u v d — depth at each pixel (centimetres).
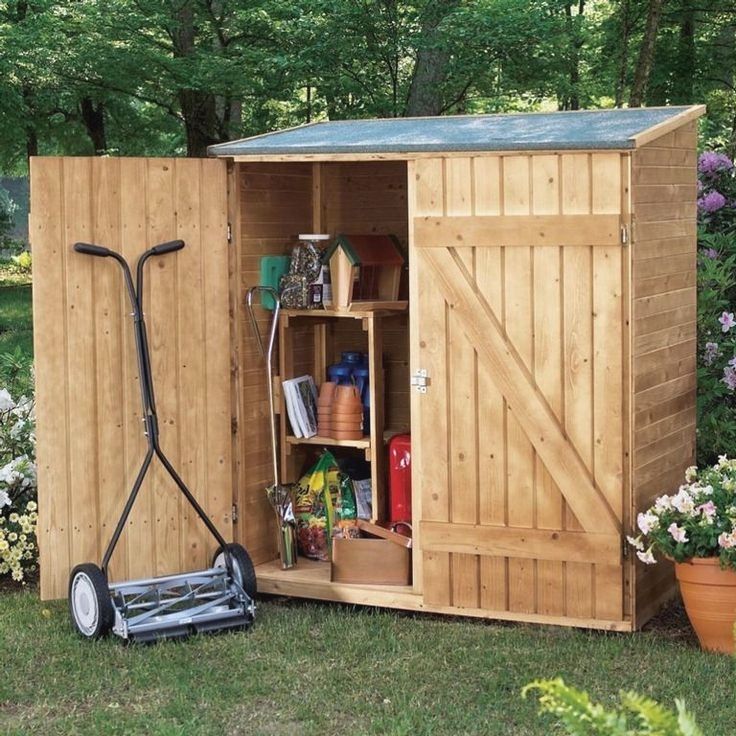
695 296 546
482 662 451
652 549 482
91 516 521
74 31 1378
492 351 489
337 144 509
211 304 538
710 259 631
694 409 548
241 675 442
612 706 407
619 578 479
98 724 399
